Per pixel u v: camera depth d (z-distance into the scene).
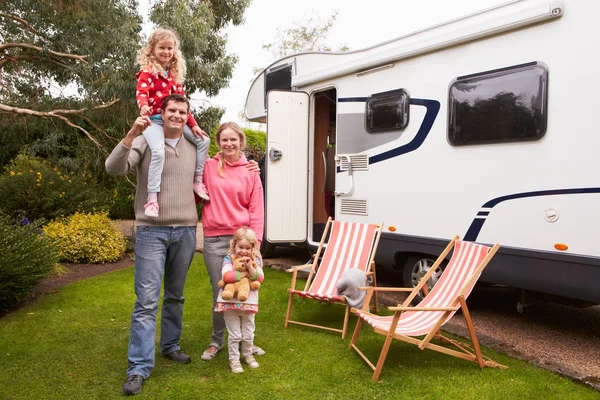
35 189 8.13
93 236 7.12
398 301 5.09
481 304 5.16
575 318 4.71
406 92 4.96
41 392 2.94
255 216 3.46
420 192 4.83
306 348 3.71
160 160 3.06
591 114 3.56
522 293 4.36
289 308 4.23
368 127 5.41
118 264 6.98
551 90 3.80
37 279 4.97
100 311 4.57
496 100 4.16
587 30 3.59
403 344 3.84
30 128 9.94
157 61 3.48
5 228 5.18
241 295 3.08
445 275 3.68
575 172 3.65
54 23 9.09
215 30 10.63
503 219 4.13
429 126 4.73
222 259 3.40
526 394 2.93
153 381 3.09
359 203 5.56
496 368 3.34
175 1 8.77
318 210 6.84
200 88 9.44
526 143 3.95
